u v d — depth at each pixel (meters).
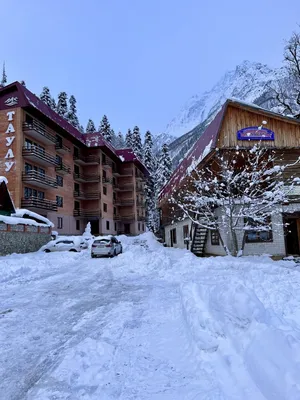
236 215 14.21
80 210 42.62
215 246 18.00
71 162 41.34
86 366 4.01
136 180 58.09
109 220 48.78
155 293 8.33
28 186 31.39
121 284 10.08
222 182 15.23
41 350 4.64
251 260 13.16
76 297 8.27
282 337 3.24
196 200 14.95
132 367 3.96
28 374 3.90
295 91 30.23
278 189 14.21
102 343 4.69
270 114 16.97
